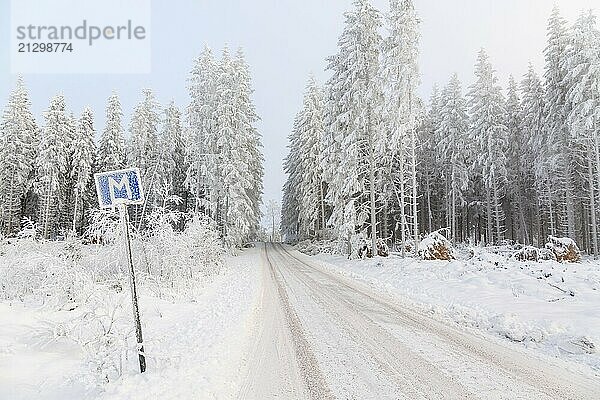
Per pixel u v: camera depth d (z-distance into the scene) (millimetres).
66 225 44781
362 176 28812
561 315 10047
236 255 35688
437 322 10195
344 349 7824
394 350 7758
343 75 28031
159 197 39125
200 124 36000
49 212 40562
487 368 6723
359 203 28719
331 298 13742
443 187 45125
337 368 6727
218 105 35375
